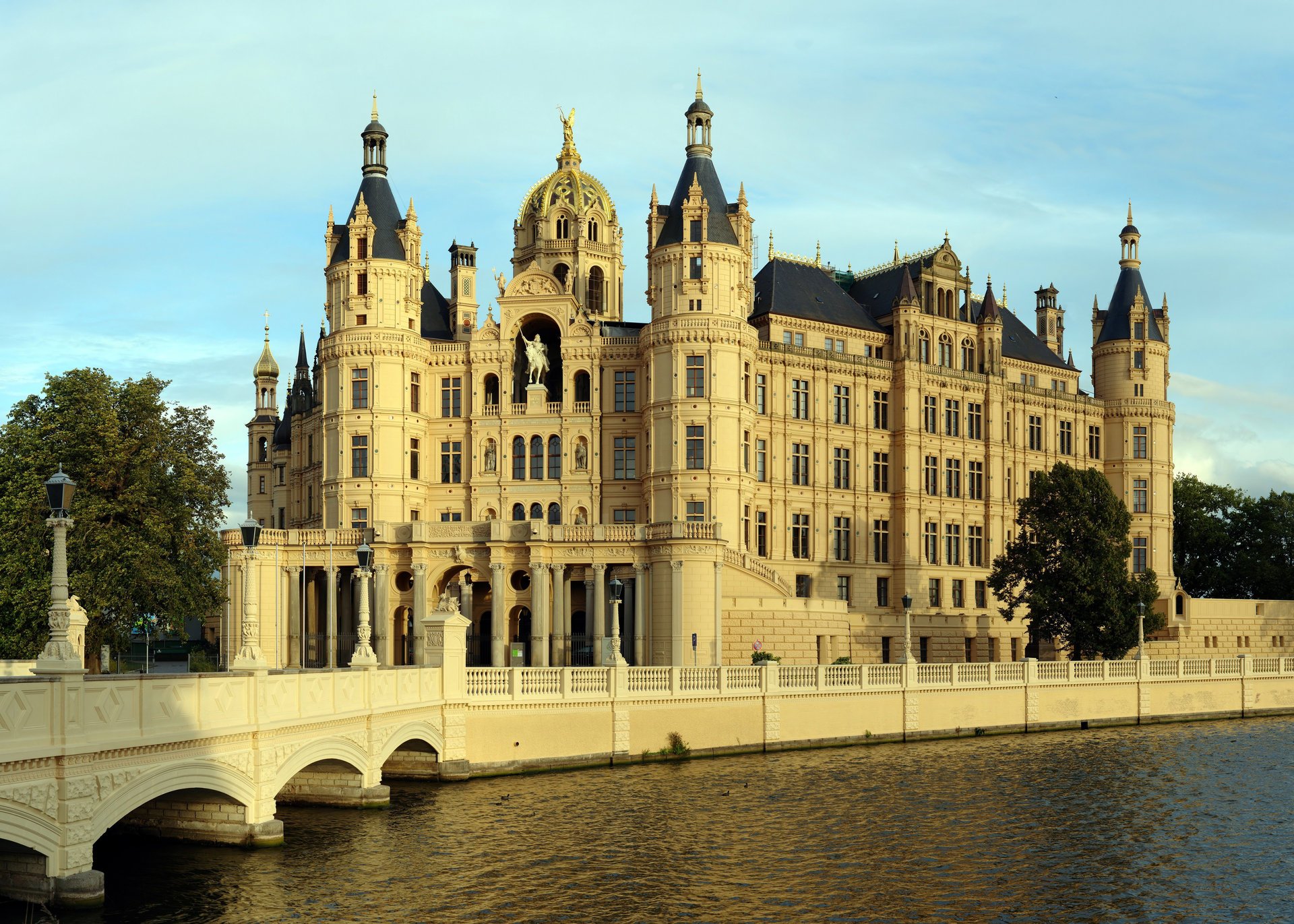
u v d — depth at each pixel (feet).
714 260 315.37
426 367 342.03
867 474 370.94
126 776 111.24
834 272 411.13
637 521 329.72
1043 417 412.36
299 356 451.12
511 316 339.77
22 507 220.43
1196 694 296.51
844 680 234.99
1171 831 165.37
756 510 345.31
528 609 320.29
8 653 226.17
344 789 162.40
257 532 133.90
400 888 128.16
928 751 230.27
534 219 389.60
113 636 237.25
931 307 390.42
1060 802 182.91
